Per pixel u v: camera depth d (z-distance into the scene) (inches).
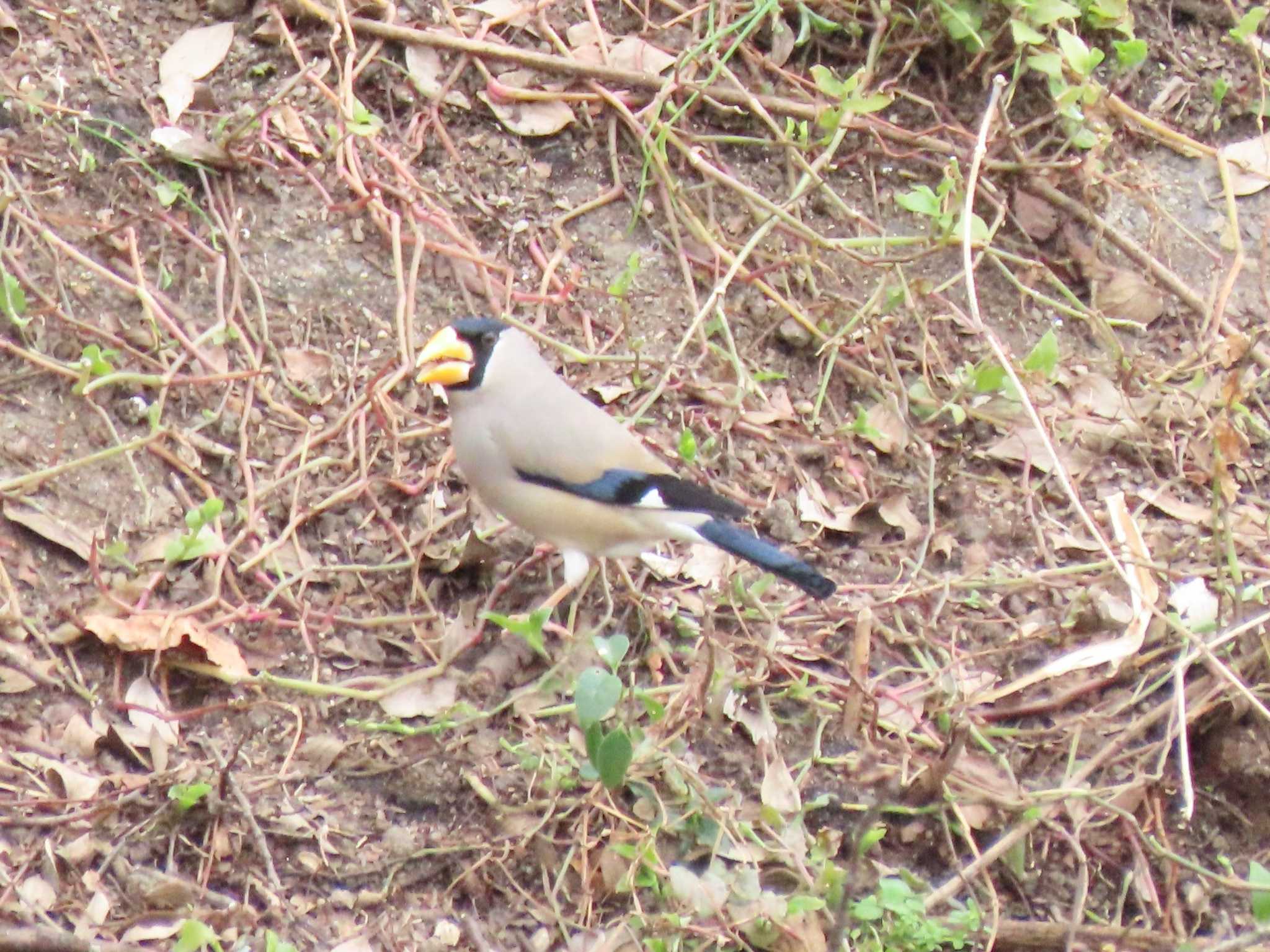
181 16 471.8
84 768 346.3
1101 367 467.8
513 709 370.9
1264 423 466.0
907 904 341.1
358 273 443.8
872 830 344.8
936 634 407.2
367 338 434.3
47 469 382.6
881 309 464.8
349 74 459.2
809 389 454.6
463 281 449.4
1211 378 467.5
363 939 333.7
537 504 382.3
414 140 466.6
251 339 423.8
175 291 428.8
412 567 394.9
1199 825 386.6
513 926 343.0
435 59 476.4
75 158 436.8
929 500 433.4
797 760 378.6
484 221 460.8
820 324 460.4
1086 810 376.8
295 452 406.6
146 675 363.3
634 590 394.3
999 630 411.5
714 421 438.9
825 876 342.0
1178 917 365.7
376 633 385.7
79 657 363.3
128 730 353.7
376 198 449.1
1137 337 482.0
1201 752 393.4
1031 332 475.5
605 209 472.7
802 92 495.5
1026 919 366.9
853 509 429.1
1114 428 454.0
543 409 381.1
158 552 381.1
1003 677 402.6
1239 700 384.2
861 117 493.4
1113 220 499.2
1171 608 411.2
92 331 410.9
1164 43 531.8
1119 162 510.3
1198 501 445.7
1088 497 442.6
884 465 444.1
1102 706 398.0
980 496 440.5
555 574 404.8
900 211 490.6
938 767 365.1
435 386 428.8
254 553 389.7
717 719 375.9
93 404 400.5
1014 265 486.0
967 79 504.7
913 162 495.5
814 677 392.5
